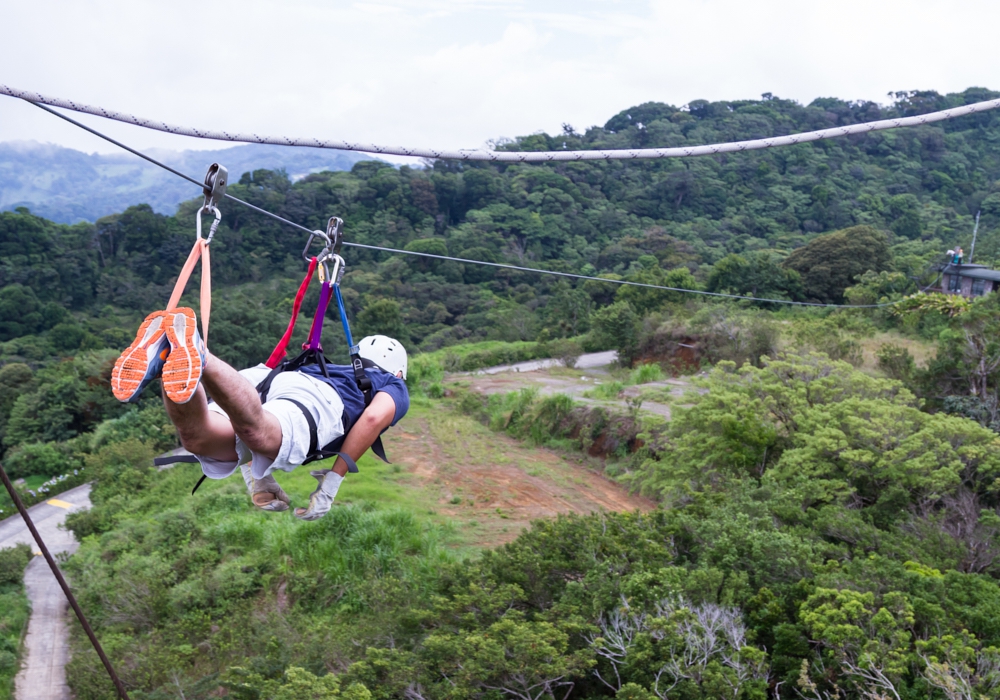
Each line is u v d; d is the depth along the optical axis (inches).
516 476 920.3
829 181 4281.5
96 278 3336.6
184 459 118.4
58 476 1611.7
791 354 797.2
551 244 3885.3
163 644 590.6
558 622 388.5
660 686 349.4
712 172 4448.8
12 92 180.2
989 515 516.4
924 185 4414.4
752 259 2276.1
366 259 3713.1
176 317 94.7
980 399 854.5
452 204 4308.6
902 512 562.6
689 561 486.9
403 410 139.3
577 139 5191.9
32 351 2517.2
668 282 2249.0
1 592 836.0
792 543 457.7
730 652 365.1
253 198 3821.4
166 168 221.5
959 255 1999.3
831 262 2229.3
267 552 690.2
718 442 699.4
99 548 853.8
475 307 3006.9
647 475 797.2
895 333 1545.3
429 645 367.6
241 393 104.9
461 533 735.1
